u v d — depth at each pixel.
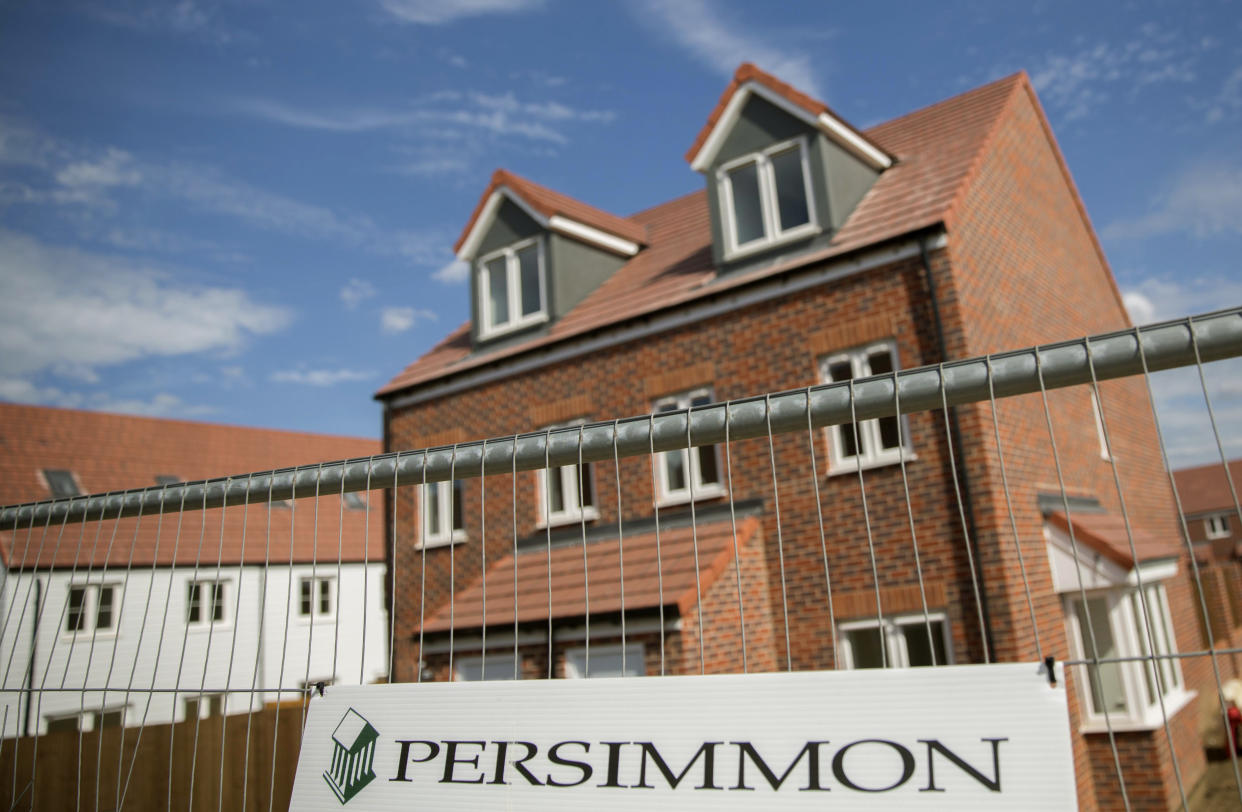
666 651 9.14
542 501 12.93
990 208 11.27
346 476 3.86
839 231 11.33
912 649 9.59
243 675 24.39
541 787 3.01
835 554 10.20
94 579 21.48
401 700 3.31
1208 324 2.66
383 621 28.52
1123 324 16.06
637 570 10.44
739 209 12.44
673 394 12.05
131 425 30.16
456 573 13.66
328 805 3.32
